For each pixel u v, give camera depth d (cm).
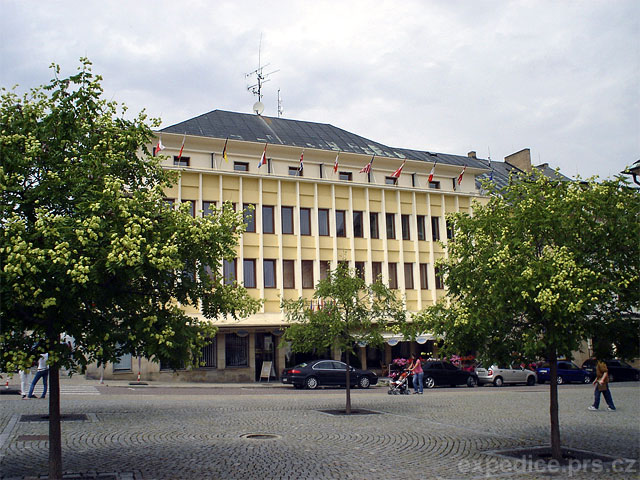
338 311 2050
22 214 961
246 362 4050
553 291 1103
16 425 1563
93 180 997
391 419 1858
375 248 4519
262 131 4600
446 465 1154
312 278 4272
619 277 1170
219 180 4009
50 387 979
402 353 4616
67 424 1611
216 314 1142
